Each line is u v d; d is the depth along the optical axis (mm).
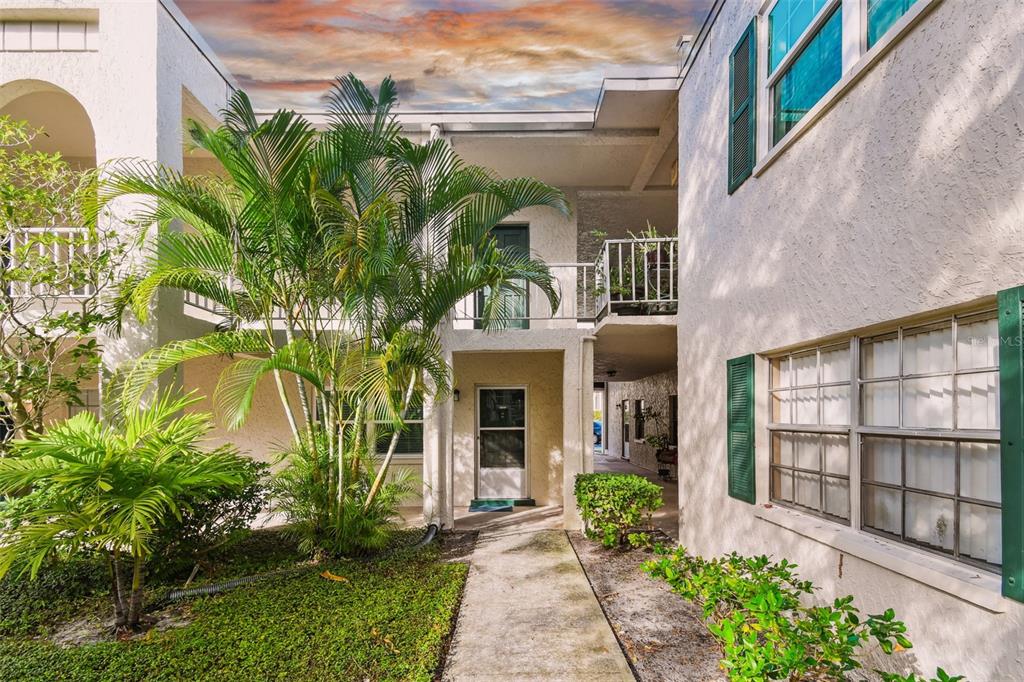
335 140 5703
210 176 6676
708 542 5430
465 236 6422
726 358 5023
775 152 4023
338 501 5895
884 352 3164
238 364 5070
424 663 3641
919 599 2652
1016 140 2150
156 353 5398
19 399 5660
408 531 7473
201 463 4637
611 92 7039
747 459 4457
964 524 2602
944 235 2514
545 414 9820
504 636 4199
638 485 6586
